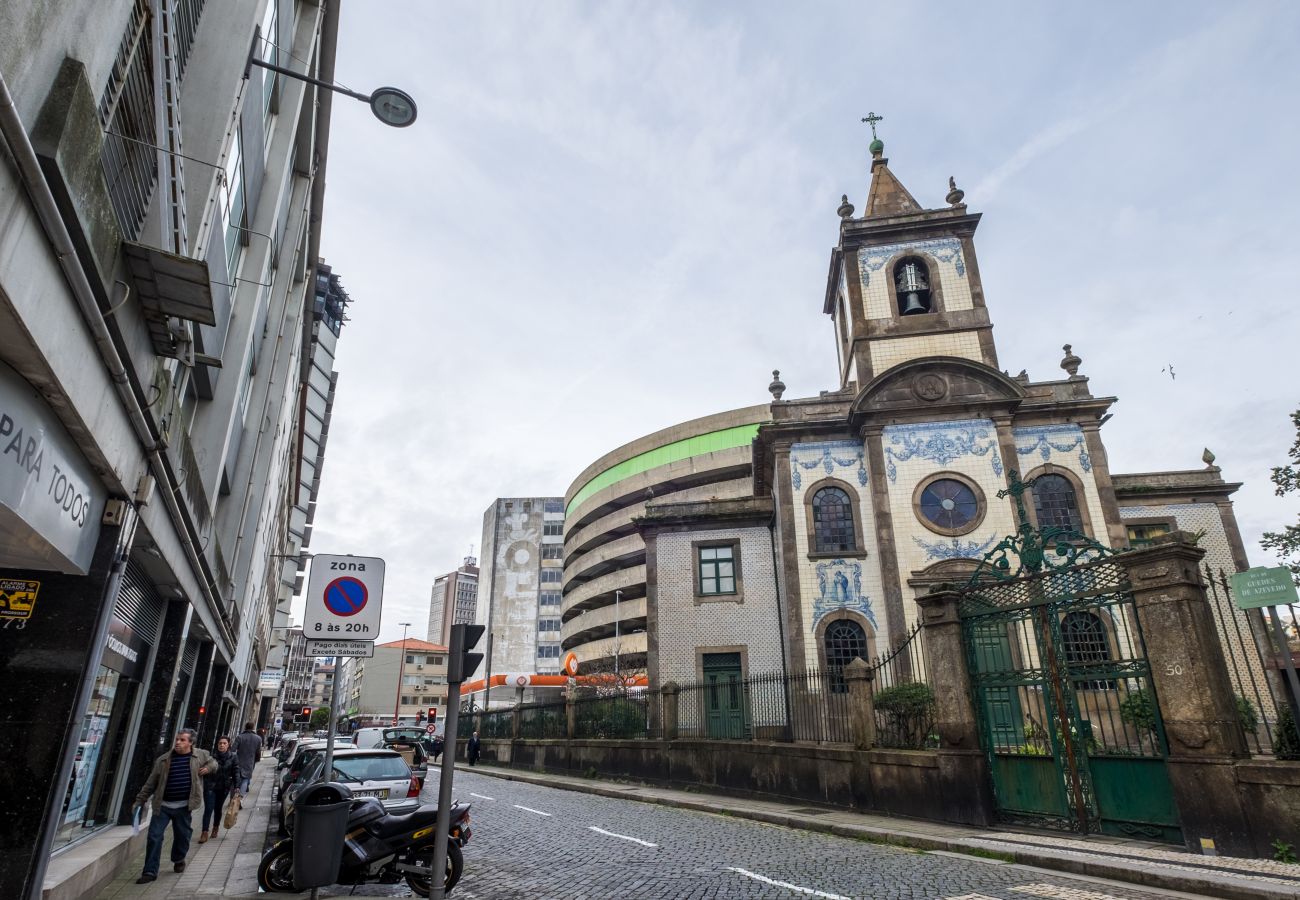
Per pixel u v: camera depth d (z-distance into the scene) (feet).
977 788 35.63
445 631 569.23
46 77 11.68
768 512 82.23
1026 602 35.70
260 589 91.61
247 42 27.99
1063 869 27.30
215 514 50.78
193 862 31.65
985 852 30.37
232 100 27.30
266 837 39.83
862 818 39.99
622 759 69.36
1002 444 74.13
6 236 10.20
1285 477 56.65
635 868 29.60
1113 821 31.19
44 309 11.83
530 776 78.95
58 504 15.16
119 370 15.46
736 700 59.36
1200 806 27.71
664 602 81.71
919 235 84.99
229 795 43.80
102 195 13.34
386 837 25.26
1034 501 73.00
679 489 201.16
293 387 83.71
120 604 24.43
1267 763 26.27
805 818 40.52
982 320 80.02
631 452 214.48
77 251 12.82
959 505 73.36
